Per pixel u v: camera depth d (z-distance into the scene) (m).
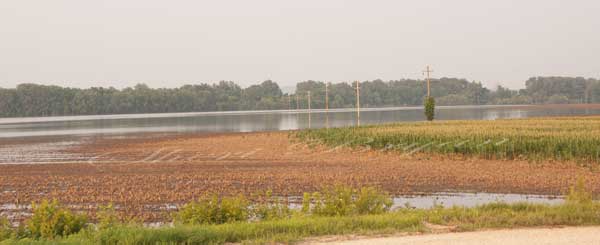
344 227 12.29
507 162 34.62
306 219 13.42
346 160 36.72
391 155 39.41
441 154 38.69
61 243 10.69
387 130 50.88
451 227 12.43
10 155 44.31
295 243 10.94
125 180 27.92
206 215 14.33
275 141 54.03
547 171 30.23
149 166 34.47
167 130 82.50
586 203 14.89
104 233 11.41
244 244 10.89
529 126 55.00
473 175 29.05
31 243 10.72
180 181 27.42
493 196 23.22
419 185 26.02
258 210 15.77
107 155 43.25
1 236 12.12
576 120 69.19
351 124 96.75
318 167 33.06
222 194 23.53
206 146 50.38
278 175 29.36
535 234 11.55
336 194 17.20
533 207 14.91
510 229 12.16
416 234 11.70
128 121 125.69
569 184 25.75
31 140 64.00
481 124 61.03
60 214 13.09
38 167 34.81
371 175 29.25
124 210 20.08
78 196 23.11
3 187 25.94
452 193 24.00
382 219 13.05
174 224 13.74
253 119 127.69
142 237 11.00
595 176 28.08
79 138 66.38
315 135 53.72
